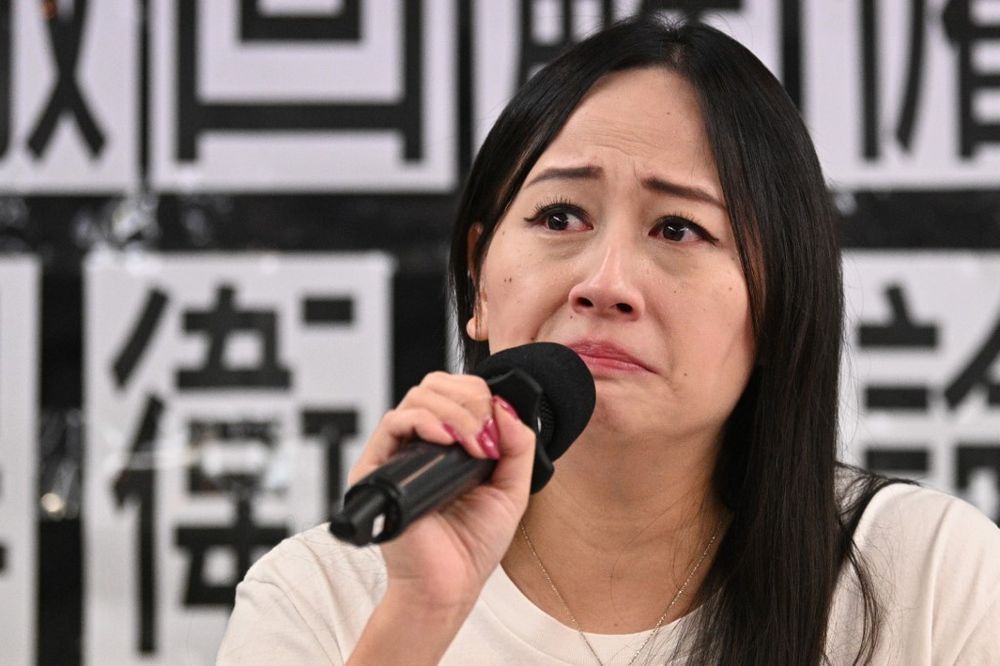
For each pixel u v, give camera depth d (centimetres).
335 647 344
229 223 667
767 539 338
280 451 662
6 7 666
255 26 670
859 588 342
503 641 334
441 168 666
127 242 664
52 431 657
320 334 666
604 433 306
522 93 346
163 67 668
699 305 306
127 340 662
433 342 665
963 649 330
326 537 366
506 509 266
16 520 651
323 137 667
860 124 668
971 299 666
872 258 669
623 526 332
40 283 661
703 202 312
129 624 652
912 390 668
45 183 662
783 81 670
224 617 655
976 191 667
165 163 666
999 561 342
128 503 657
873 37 670
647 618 338
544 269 311
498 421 260
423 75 668
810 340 338
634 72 325
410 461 240
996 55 668
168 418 662
